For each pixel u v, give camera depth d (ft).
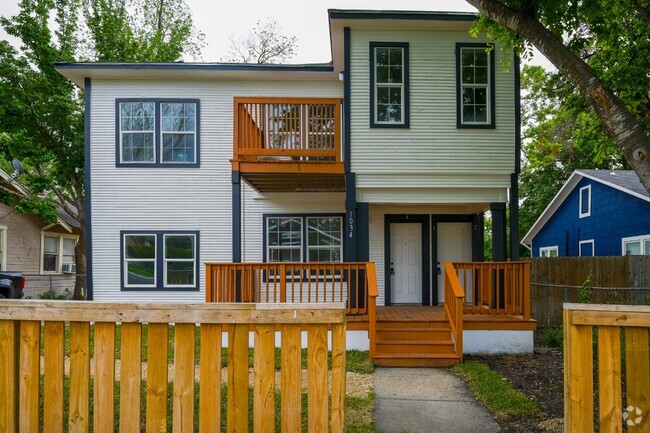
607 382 9.13
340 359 9.37
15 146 42.65
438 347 24.34
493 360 24.17
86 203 35.22
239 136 28.37
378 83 29.48
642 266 34.19
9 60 42.86
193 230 35.55
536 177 76.89
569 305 9.41
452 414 16.22
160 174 35.60
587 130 35.12
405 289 36.06
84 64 33.99
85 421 9.46
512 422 15.38
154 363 9.48
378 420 15.62
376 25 29.19
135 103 35.68
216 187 35.65
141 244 35.63
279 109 28.68
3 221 48.44
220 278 26.17
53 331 9.59
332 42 31.09
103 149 35.50
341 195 35.96
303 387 18.53
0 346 9.55
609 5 20.38
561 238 58.70
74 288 53.57
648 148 14.67
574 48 22.72
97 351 9.52
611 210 46.98
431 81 29.53
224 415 15.44
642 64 25.52
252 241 35.88
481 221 35.45
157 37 63.36
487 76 29.68
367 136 29.09
